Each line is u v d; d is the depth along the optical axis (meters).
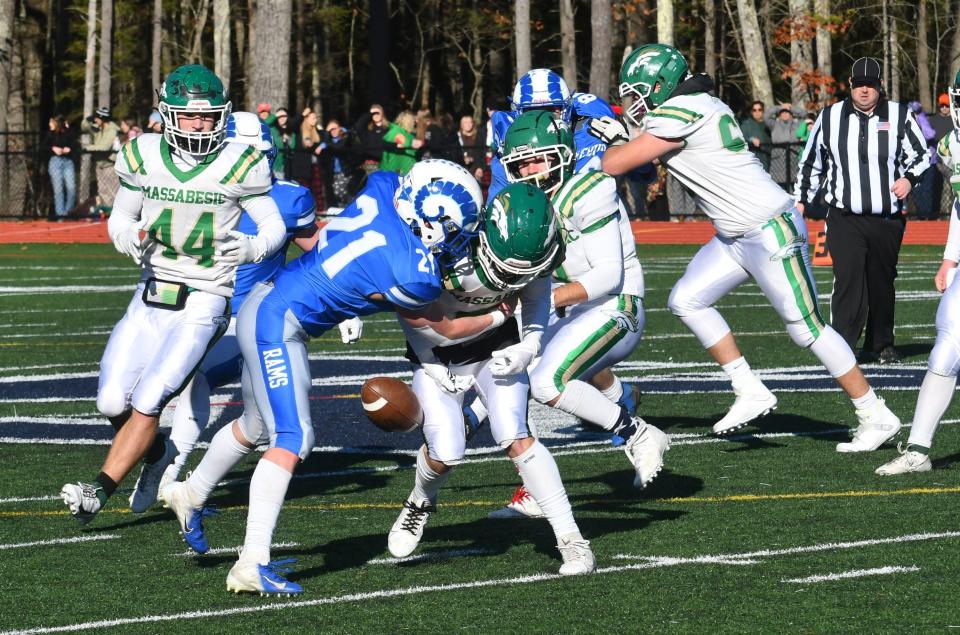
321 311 12.89
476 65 117.19
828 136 26.91
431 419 13.30
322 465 18.95
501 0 118.25
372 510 16.16
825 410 22.08
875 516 15.15
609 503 16.23
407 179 12.50
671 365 27.28
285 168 61.84
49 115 113.12
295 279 12.95
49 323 35.84
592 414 15.74
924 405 17.28
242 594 12.68
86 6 118.75
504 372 12.88
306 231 16.73
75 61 121.44
